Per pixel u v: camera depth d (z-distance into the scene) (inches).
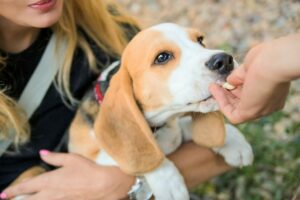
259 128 45.3
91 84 36.8
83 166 33.5
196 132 32.3
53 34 35.9
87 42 37.7
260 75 21.9
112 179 32.6
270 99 23.0
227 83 25.6
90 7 37.8
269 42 21.9
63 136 36.6
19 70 35.1
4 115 34.5
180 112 30.9
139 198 32.7
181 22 70.1
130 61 31.1
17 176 36.6
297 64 20.9
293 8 66.7
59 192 33.5
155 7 74.9
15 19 32.6
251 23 65.9
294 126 45.1
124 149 31.0
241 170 44.1
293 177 42.3
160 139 33.1
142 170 31.0
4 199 34.9
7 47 34.9
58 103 36.1
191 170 33.7
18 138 35.1
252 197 42.8
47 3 32.3
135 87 31.2
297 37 21.1
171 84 29.9
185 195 31.4
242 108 23.9
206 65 28.7
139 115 30.4
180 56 30.0
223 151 33.8
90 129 34.5
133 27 41.2
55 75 35.7
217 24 67.5
